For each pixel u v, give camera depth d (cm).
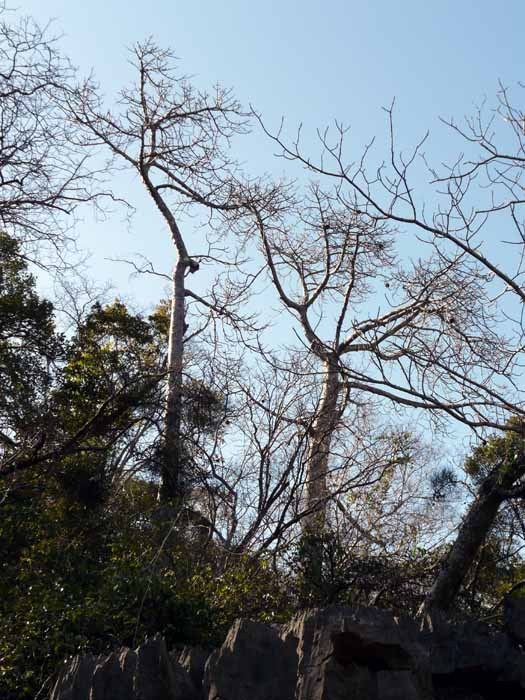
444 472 1548
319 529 1496
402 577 1410
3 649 1101
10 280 2339
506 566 1675
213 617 1193
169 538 1581
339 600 1370
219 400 1845
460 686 866
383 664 782
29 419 1898
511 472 1398
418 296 1655
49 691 1020
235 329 2334
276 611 1315
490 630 958
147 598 1144
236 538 1661
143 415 1864
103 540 1575
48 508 1670
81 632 1112
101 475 1723
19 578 1341
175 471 1791
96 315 2514
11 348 2139
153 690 830
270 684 815
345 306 2177
